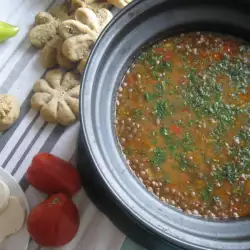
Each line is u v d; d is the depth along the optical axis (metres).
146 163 0.62
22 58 0.73
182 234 0.55
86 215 0.66
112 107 0.64
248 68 0.67
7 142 0.69
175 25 0.66
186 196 0.61
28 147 0.69
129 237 0.65
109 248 0.65
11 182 0.65
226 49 0.68
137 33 0.64
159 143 0.63
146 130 0.64
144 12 0.62
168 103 0.65
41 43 0.72
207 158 0.63
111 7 0.76
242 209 0.61
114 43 0.62
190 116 0.65
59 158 0.66
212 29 0.67
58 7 0.75
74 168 0.66
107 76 0.62
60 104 0.69
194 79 0.66
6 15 0.74
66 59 0.71
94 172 0.58
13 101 0.69
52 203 0.62
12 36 0.72
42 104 0.69
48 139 0.69
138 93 0.65
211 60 0.67
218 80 0.67
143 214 0.55
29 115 0.70
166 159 0.63
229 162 0.63
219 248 0.54
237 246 0.55
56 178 0.64
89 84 0.58
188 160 0.63
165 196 0.61
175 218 0.59
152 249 0.65
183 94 0.66
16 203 0.64
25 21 0.75
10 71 0.72
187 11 0.65
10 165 0.68
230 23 0.66
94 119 0.58
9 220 0.64
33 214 0.62
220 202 0.61
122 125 0.64
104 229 0.66
